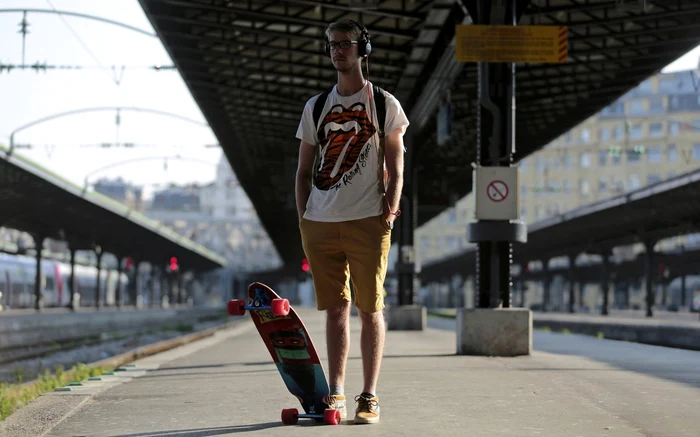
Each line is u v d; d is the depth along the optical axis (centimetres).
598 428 469
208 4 1831
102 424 498
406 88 2367
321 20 1931
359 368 886
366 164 464
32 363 2519
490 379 743
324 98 472
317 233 471
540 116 2912
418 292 14500
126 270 9000
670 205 4559
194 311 8988
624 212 4938
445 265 10444
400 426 468
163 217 16112
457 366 896
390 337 1777
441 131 2148
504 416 511
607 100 2650
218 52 2139
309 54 2128
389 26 2059
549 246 7669
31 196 4488
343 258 480
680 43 2081
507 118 1171
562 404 568
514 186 1147
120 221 5847
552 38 1165
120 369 938
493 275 1138
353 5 1666
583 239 6662
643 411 537
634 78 2384
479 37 1167
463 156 3756
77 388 705
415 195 2364
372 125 464
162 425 488
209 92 2653
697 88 2595
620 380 730
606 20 1877
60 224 5769
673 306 7462
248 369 909
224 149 3697
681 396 615
